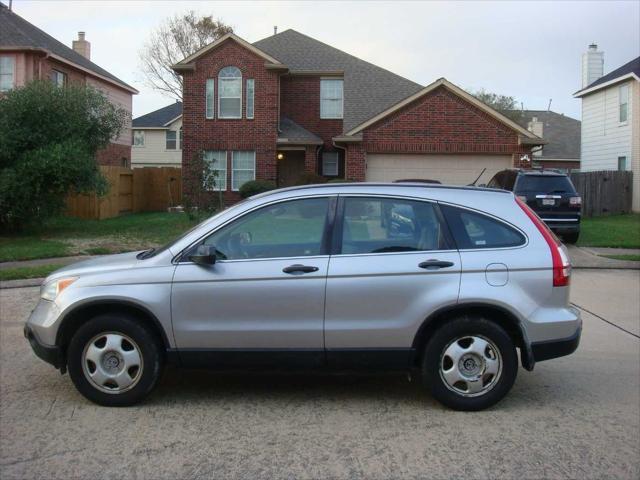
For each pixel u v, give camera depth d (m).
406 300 4.97
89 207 22.66
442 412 5.10
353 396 5.48
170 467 4.12
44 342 5.15
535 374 6.16
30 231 17.84
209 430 4.72
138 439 4.55
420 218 5.18
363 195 5.22
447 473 4.04
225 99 26.45
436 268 4.98
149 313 5.01
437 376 5.04
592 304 9.44
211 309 5.01
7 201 16.02
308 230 5.15
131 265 5.16
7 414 5.03
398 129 22.98
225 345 5.04
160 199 28.30
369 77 28.47
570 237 15.66
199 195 19.62
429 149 22.91
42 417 4.96
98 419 4.92
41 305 5.29
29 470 4.08
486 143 22.81
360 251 5.07
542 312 5.03
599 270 12.59
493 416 5.02
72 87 18.02
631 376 6.10
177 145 43.16
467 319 5.01
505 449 4.40
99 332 5.09
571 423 4.89
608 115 28.45
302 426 4.80
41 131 16.50
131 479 3.96
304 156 28.62
